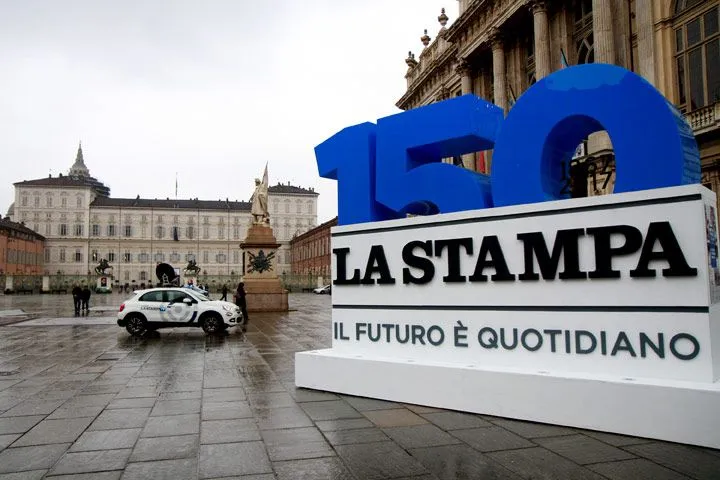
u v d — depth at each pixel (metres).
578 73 5.60
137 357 10.55
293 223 107.94
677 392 4.53
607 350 5.15
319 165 7.95
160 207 102.69
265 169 25.86
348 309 7.16
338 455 4.45
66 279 73.00
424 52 38.69
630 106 5.24
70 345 12.69
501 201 6.05
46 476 4.06
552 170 6.17
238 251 105.00
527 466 4.10
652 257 4.95
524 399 5.33
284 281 71.94
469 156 27.91
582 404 4.99
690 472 3.91
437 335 6.30
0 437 5.09
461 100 6.46
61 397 6.86
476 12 28.59
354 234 7.19
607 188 16.34
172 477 4.02
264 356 10.59
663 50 18.83
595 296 5.25
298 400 6.47
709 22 17.52
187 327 16.22
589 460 4.19
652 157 5.10
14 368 9.26
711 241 4.97
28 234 89.00
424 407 6.00
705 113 17.22
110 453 4.59
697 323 4.73
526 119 5.92
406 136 6.89
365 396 6.54
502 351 5.80
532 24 26.58
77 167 133.38
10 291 61.41
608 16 19.83
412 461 4.27
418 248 6.55
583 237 5.36
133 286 87.69
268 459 4.38
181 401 6.55
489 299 5.92
